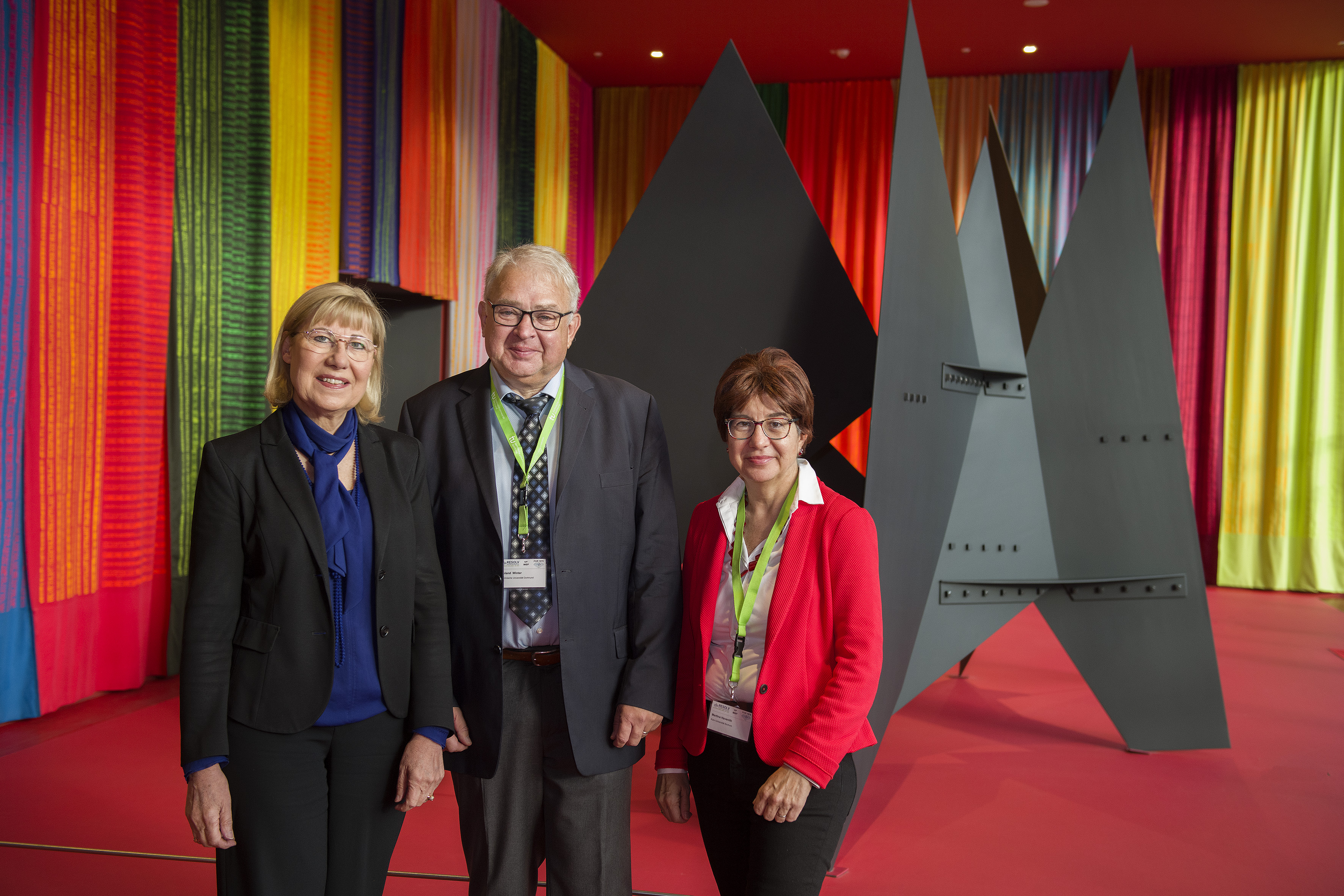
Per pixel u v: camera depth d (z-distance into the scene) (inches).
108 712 143.9
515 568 58.5
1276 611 262.8
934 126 109.6
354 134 210.8
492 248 279.1
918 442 107.2
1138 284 132.3
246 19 177.6
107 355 150.8
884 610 99.7
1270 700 165.5
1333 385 303.3
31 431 135.9
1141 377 131.9
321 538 49.7
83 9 142.8
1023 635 223.1
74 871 90.7
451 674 58.1
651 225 114.9
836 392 109.8
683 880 91.2
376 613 51.6
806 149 342.3
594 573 58.9
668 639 59.2
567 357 114.9
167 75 159.2
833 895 89.0
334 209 208.7
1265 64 309.7
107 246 148.9
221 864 49.7
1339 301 303.0
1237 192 312.5
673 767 59.6
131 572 154.2
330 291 51.2
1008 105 327.9
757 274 111.7
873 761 106.7
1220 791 118.7
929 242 108.3
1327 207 303.7
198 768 47.0
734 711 53.6
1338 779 123.3
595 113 359.9
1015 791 118.3
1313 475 303.6
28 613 137.5
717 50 317.4
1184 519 131.8
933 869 95.1
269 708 48.6
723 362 111.9
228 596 48.9
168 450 164.6
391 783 52.9
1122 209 132.6
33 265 135.6
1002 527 127.1
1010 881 92.5
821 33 298.5
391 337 264.2
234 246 177.6
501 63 284.2
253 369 181.9
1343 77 304.3
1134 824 107.7
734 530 56.4
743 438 53.9
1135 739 133.4
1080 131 323.0
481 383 61.9
